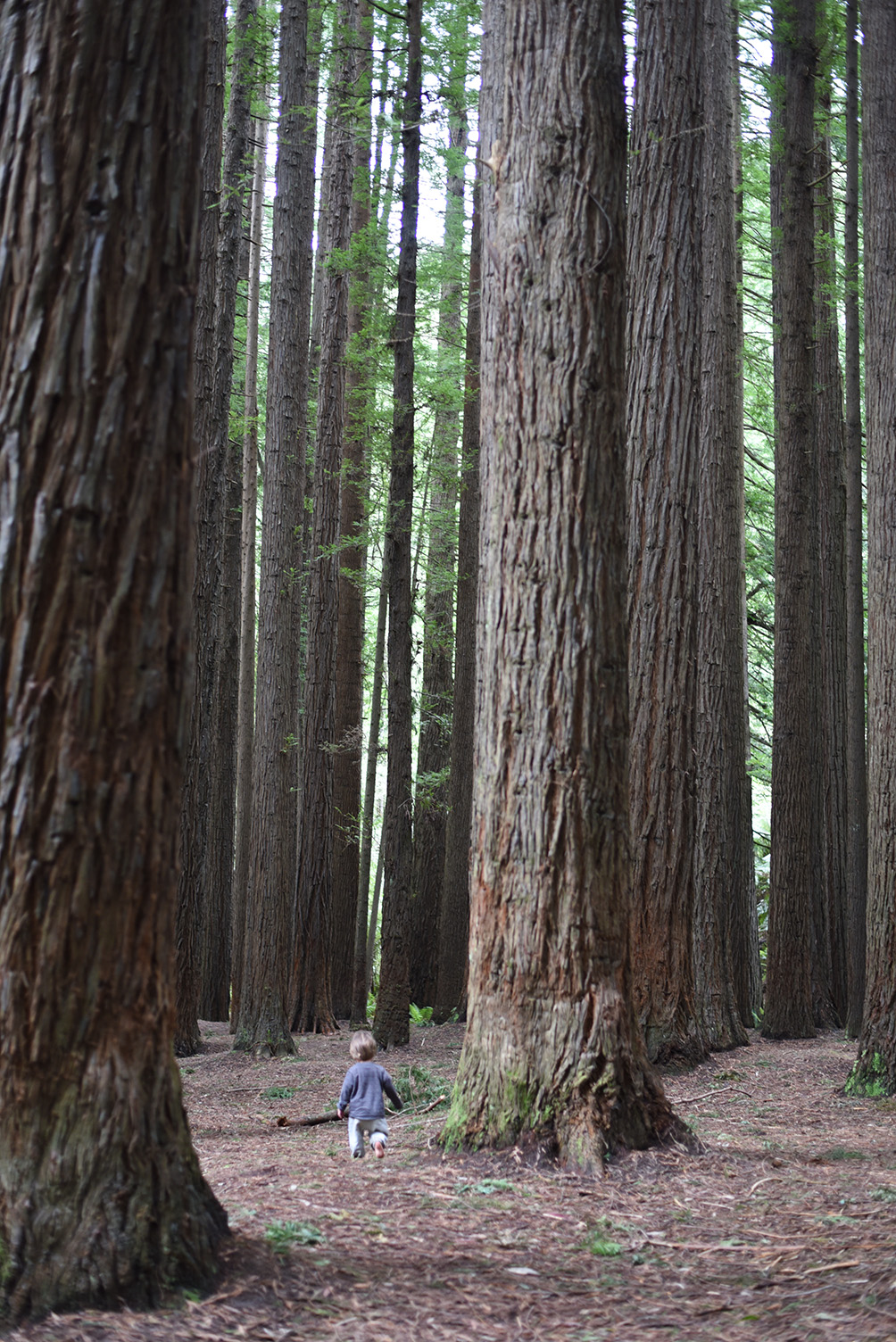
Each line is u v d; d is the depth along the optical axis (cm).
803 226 1562
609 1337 368
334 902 2067
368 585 2114
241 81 1449
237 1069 1284
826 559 1827
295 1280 393
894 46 1074
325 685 1784
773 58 1622
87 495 369
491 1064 636
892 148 1063
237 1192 555
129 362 378
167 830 390
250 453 2159
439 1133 654
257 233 2219
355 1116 673
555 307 656
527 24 676
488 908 651
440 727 2273
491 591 664
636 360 1105
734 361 1672
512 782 646
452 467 2036
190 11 399
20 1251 349
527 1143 612
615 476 661
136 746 378
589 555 648
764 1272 442
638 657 1113
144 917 382
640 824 1123
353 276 1766
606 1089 620
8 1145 360
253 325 2175
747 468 2436
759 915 2484
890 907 998
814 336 1705
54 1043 365
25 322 370
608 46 673
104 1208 360
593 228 661
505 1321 381
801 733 1541
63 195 372
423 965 2192
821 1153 701
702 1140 705
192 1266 371
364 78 1452
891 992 989
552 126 665
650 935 1113
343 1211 514
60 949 365
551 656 643
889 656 1012
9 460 368
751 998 1762
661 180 1101
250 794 2036
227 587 2030
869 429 1044
